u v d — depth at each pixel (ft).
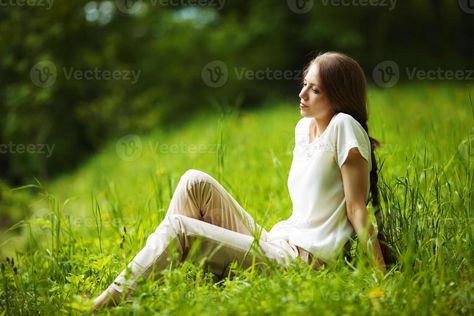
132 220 25.26
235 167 33.68
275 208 25.55
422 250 16.96
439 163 22.30
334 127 17.15
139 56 87.86
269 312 14.10
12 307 17.62
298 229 17.70
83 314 15.55
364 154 16.94
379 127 31.53
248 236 17.48
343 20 91.86
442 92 59.31
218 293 15.78
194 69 87.30
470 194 18.53
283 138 36.81
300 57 93.45
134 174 45.70
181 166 39.32
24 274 20.56
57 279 20.58
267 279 15.97
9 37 79.77
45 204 38.88
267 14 91.86
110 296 16.17
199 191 18.12
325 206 17.26
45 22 79.97
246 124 50.96
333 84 17.57
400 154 25.77
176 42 88.58
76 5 80.84
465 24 96.22
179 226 16.92
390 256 17.44
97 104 79.77
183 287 15.70
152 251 16.63
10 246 29.35
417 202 19.17
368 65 92.79
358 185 16.90
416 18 95.40
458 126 27.91
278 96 84.79
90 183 54.39
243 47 89.97
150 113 80.38
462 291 14.92
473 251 16.96
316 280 15.14
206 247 17.03
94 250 22.70
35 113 79.61
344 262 17.11
